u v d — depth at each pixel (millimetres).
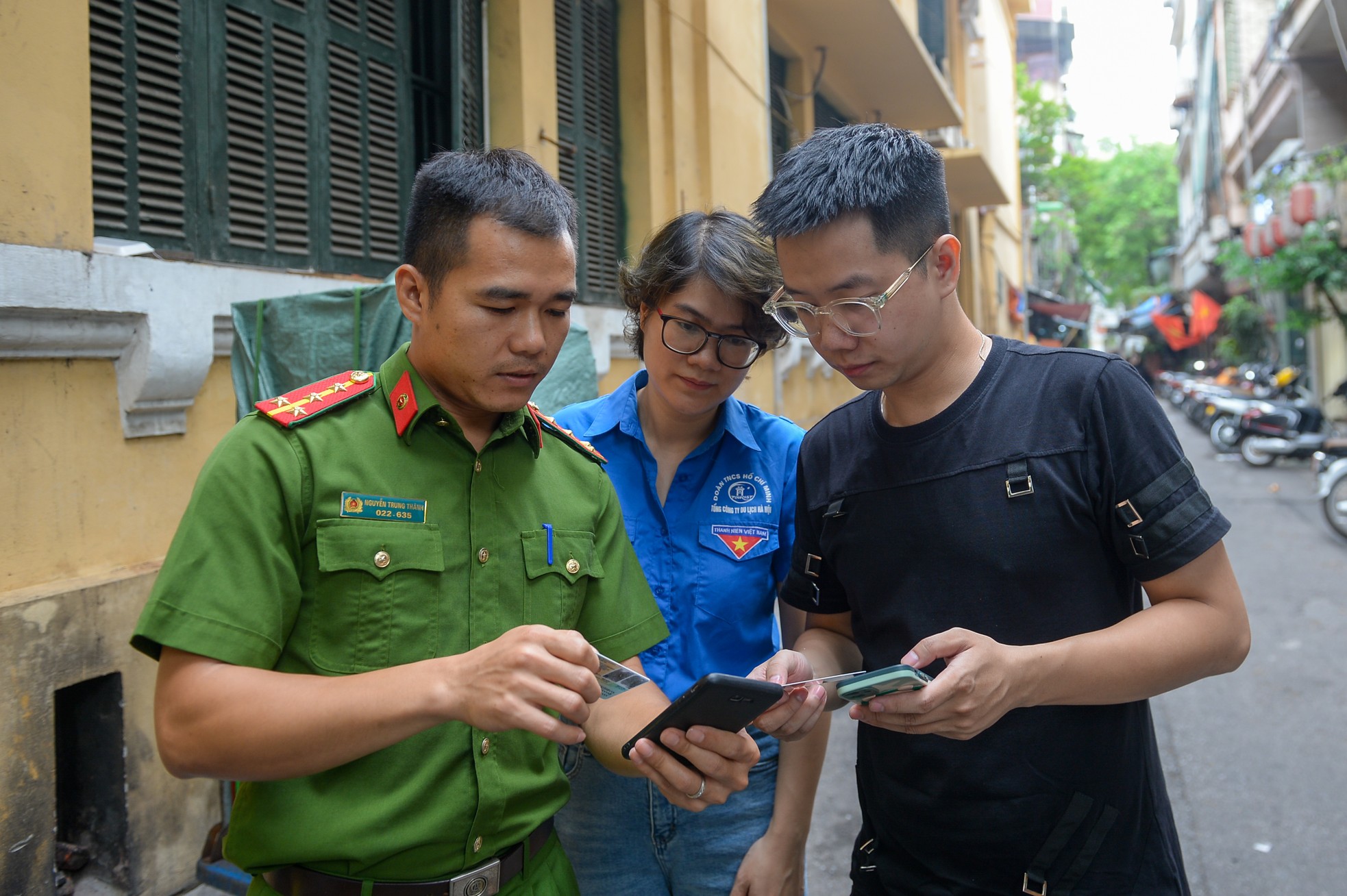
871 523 1560
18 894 2312
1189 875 2990
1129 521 1392
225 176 3166
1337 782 3555
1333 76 12602
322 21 3578
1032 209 28078
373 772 1238
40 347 2402
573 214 1335
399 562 1256
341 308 2621
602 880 1825
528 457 1457
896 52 9531
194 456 2914
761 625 1931
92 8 2750
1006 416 1471
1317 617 5688
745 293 1739
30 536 2410
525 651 1073
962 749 1479
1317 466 8562
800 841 1831
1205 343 29547
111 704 2594
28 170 2371
